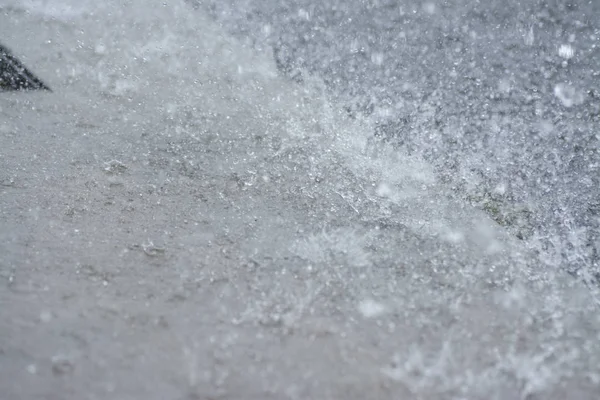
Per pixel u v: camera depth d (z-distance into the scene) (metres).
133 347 1.29
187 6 3.87
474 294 1.52
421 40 3.41
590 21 3.52
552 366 1.30
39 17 3.46
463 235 1.79
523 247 1.74
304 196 1.99
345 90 2.86
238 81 2.95
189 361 1.26
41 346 1.28
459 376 1.26
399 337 1.36
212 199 1.94
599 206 1.95
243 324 1.38
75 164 2.12
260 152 2.28
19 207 1.83
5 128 2.36
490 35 3.43
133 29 3.47
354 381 1.23
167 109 2.62
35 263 1.56
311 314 1.43
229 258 1.63
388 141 2.38
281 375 1.24
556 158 2.23
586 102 2.65
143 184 2.02
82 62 3.03
